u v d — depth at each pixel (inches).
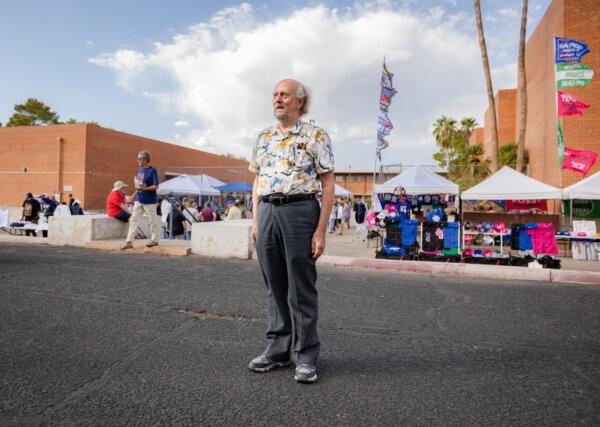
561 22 588.1
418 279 237.9
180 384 88.3
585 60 566.6
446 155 1566.2
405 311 157.0
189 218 522.6
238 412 76.4
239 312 147.9
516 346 118.4
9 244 354.3
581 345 120.0
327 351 111.9
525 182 410.0
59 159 924.6
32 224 510.0
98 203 940.6
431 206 425.4
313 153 91.7
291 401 81.4
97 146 941.8
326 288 199.6
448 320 145.4
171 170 1171.3
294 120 94.3
